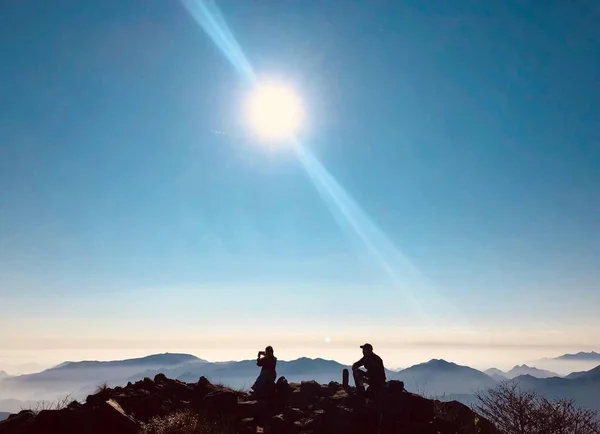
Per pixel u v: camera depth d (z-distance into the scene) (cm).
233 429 1333
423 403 1408
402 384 1495
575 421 1327
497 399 1416
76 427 1244
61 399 1434
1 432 1238
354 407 1435
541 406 1373
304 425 1366
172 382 1694
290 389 1702
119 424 1270
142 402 1439
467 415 1495
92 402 1393
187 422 1294
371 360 1548
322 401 1538
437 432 1338
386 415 1364
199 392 1609
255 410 1461
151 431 1262
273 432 1339
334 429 1346
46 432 1229
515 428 1355
